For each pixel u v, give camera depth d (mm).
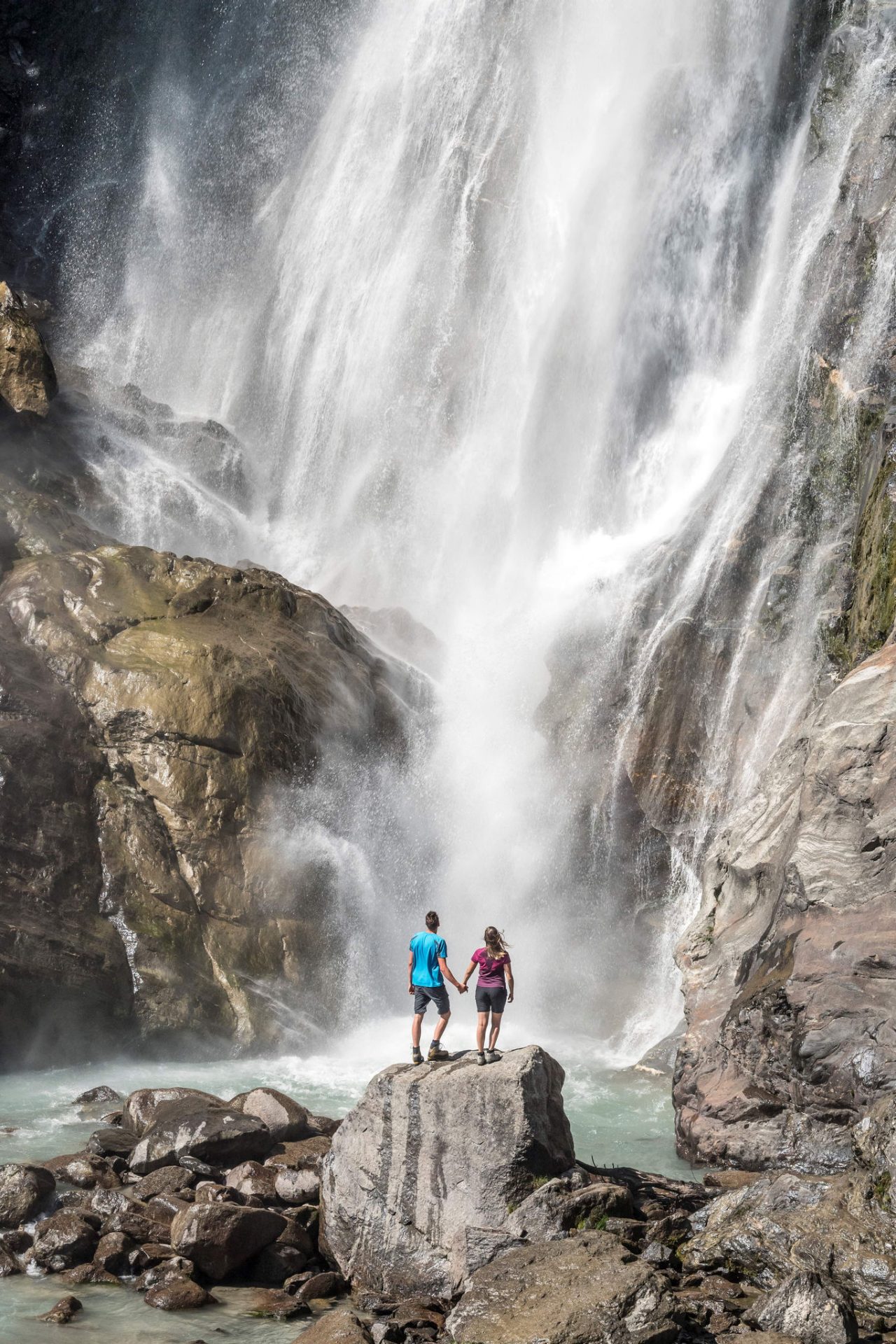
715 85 33500
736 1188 10812
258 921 19250
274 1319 9008
